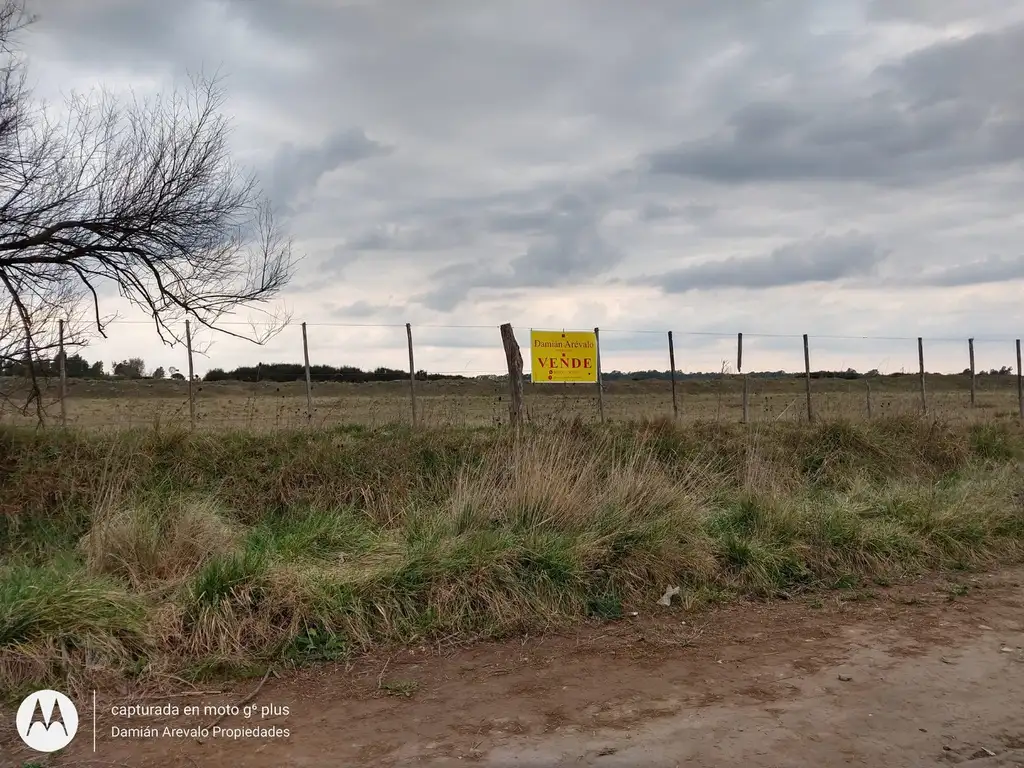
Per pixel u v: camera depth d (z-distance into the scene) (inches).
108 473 351.6
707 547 299.3
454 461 401.1
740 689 194.4
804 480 456.1
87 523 323.3
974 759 156.7
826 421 527.5
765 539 314.5
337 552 287.4
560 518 299.4
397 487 377.1
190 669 202.7
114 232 371.9
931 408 639.1
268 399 631.8
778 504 339.0
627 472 337.4
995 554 340.2
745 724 173.2
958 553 333.4
